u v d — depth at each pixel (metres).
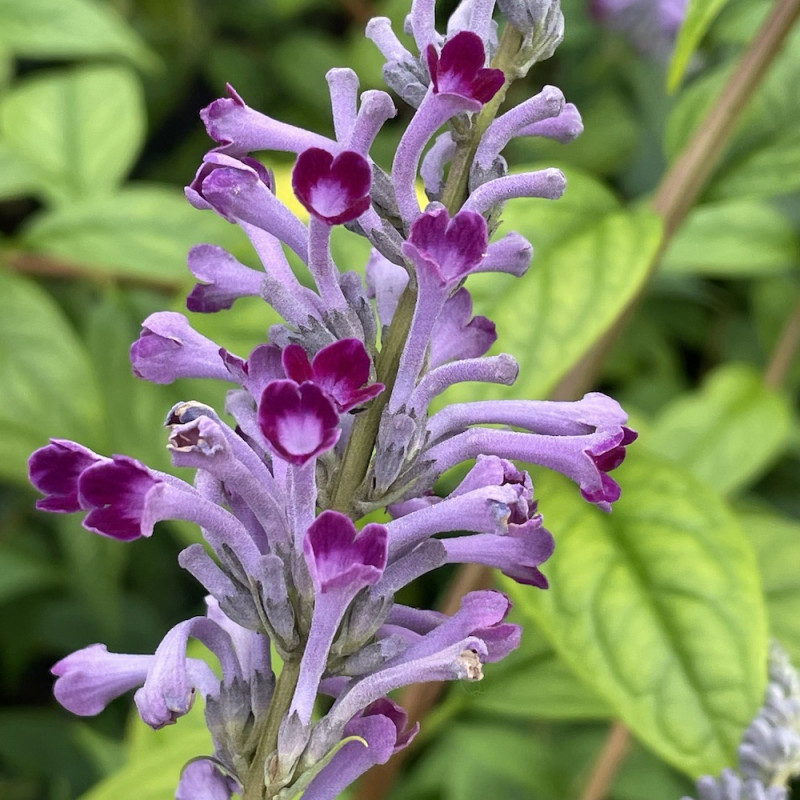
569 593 0.27
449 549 0.22
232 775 0.23
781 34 0.30
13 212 0.68
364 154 0.22
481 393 0.28
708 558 0.28
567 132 0.23
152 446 0.38
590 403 0.23
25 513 0.53
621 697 0.26
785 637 0.32
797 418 0.54
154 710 0.22
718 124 0.31
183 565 0.22
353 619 0.22
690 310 0.62
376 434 0.22
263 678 0.23
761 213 0.42
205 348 0.23
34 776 0.51
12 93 0.49
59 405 0.38
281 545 0.22
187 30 0.67
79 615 0.54
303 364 0.21
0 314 0.39
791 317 0.45
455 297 0.23
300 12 0.72
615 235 0.28
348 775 0.23
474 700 0.31
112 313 0.42
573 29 0.60
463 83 0.22
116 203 0.42
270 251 0.23
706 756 0.26
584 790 0.37
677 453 0.42
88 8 0.47
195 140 0.68
